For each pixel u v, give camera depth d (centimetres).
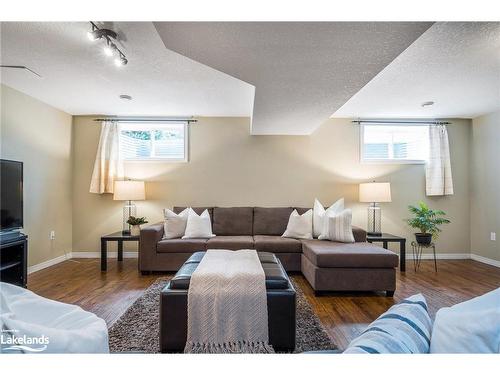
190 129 459
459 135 465
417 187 464
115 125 446
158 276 350
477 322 70
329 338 204
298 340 200
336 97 278
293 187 461
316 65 210
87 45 236
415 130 470
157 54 251
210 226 406
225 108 418
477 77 296
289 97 278
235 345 180
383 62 205
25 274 302
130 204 435
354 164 463
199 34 170
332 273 291
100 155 441
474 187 456
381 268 291
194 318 181
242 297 184
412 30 164
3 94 326
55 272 366
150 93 354
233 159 460
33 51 246
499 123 418
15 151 343
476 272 379
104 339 84
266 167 461
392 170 463
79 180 450
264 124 389
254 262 229
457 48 234
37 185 378
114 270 376
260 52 191
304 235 391
